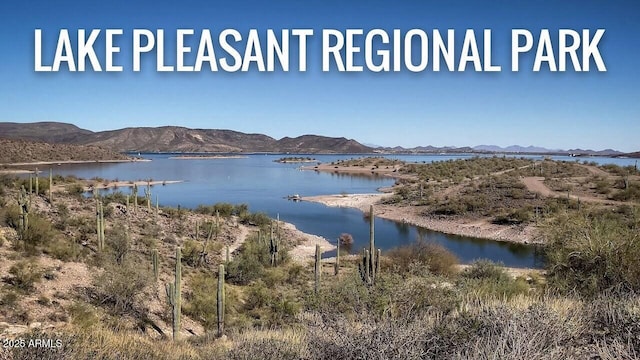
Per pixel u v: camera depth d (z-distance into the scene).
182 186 107.19
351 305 7.04
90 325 13.13
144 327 16.75
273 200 81.50
